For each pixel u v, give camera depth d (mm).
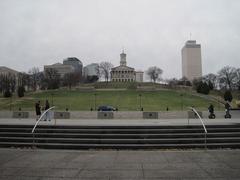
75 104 81125
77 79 144750
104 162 10539
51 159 11062
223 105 77875
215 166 9812
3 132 15492
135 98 92812
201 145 13453
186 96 98812
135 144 13727
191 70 186625
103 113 34094
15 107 78125
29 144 14000
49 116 23984
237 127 15422
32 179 8375
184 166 9859
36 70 147500
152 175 8773
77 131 15234
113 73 158875
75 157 11438
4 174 8898
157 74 162875
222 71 127625
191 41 189625
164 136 14453
